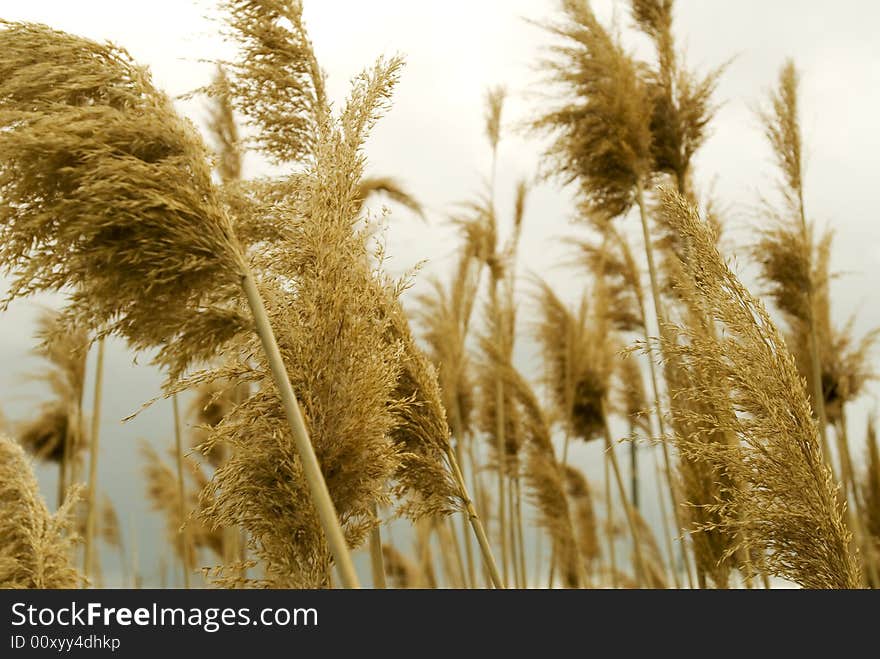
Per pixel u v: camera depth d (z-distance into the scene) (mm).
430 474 3166
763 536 2697
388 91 2781
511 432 7281
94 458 6121
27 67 2359
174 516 11172
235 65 2910
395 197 5160
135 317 2369
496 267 7406
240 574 2537
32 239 2293
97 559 10336
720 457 2746
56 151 2240
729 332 2703
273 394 2578
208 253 2322
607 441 7211
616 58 4934
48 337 2389
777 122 5340
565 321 7375
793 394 2639
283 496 2480
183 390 2537
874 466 6555
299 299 2598
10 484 3939
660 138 5105
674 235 5297
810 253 5340
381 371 2574
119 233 2299
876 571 6203
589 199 5238
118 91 2396
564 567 9219
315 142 2887
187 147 2381
